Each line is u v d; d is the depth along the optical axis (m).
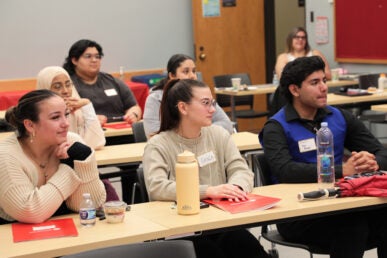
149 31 8.20
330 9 8.32
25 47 7.57
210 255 2.59
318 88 2.94
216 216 2.33
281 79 3.06
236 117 7.30
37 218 2.37
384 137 7.22
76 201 2.52
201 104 2.70
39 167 2.51
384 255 2.83
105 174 4.10
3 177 2.39
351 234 2.70
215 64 8.52
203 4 8.33
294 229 2.87
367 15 7.67
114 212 2.30
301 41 7.49
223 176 2.83
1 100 6.38
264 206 2.41
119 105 5.26
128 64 8.13
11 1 7.46
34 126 2.44
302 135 3.00
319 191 2.52
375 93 6.32
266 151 3.01
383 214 2.81
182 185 2.36
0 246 2.11
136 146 4.04
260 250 2.66
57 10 7.68
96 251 1.78
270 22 8.75
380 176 2.59
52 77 3.88
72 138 2.62
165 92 2.78
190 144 2.77
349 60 8.04
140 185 2.86
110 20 7.97
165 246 1.80
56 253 2.06
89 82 5.21
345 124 3.09
